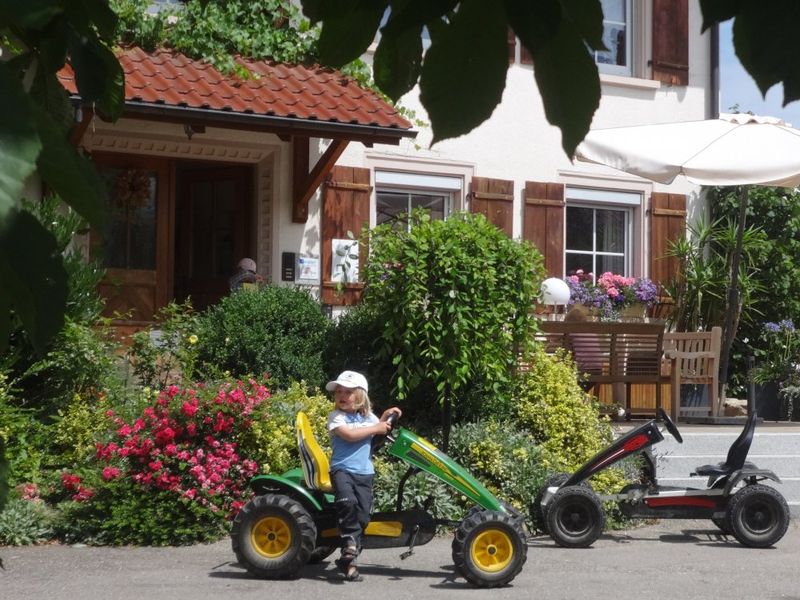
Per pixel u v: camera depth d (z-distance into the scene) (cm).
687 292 1395
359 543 705
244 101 1068
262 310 1012
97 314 1005
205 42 1138
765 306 1420
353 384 712
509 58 125
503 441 943
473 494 715
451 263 947
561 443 990
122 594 634
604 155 1127
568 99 123
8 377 945
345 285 1233
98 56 144
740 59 119
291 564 688
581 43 122
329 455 879
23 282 98
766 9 115
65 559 734
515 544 685
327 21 143
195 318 1031
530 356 1030
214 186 1252
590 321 1208
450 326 948
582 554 809
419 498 873
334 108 1105
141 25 1123
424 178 1299
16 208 93
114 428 867
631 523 932
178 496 809
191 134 1071
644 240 1420
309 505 717
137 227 1190
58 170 104
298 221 1206
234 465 838
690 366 1220
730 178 1090
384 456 944
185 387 891
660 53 1425
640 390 1288
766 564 775
